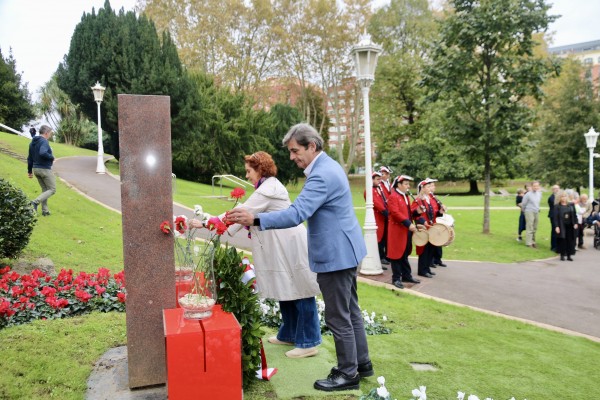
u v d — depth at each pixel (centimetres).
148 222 343
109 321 476
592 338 564
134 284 342
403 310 643
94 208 1224
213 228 318
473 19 1384
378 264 886
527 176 3847
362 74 862
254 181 434
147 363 345
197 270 331
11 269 629
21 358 371
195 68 3459
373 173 976
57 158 2338
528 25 1367
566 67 3394
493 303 724
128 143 337
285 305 454
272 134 3412
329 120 4656
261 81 3859
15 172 1338
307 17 3497
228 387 296
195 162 2727
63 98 4000
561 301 746
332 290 356
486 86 1456
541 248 1318
